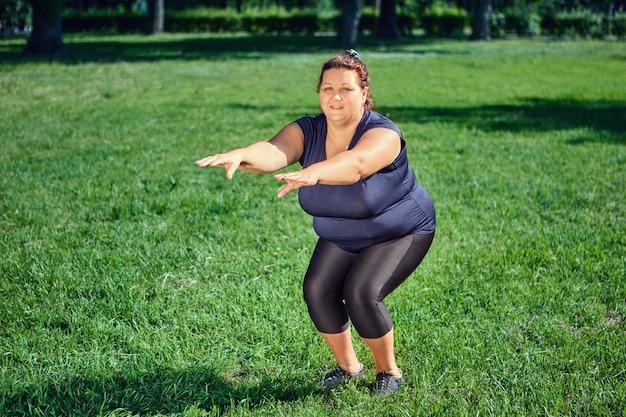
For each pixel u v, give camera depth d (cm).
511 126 1156
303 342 402
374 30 4653
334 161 280
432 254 549
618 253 554
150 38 3909
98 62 2288
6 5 3594
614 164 868
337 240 334
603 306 456
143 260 532
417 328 422
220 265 520
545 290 478
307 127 324
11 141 980
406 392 351
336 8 6662
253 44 3384
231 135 1058
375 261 329
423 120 1224
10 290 483
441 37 4244
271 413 335
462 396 346
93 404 338
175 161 870
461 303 459
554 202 693
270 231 605
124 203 681
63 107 1311
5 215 638
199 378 362
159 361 381
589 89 1733
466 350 392
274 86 1731
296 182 265
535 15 4206
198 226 613
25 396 350
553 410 332
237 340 411
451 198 712
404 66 2341
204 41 3619
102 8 5728
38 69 2006
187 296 468
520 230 611
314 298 338
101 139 1010
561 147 973
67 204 680
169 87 1677
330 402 349
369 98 324
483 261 534
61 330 422
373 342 336
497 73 2128
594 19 4109
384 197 319
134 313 441
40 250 551
